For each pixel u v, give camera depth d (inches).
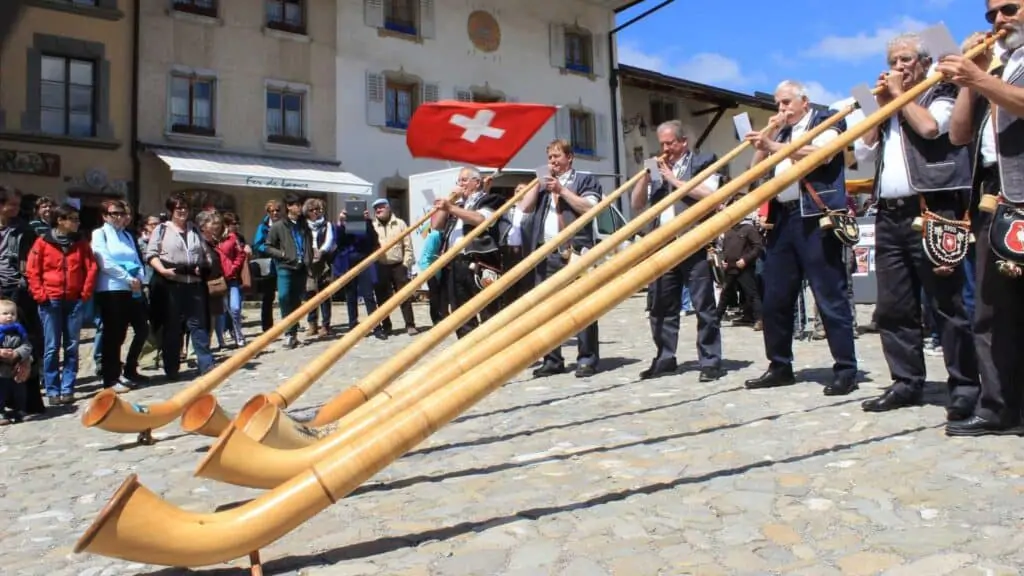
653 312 289.0
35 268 315.6
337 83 928.3
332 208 909.2
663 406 225.8
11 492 178.1
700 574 106.9
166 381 364.5
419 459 178.4
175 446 219.8
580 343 295.9
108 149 792.9
